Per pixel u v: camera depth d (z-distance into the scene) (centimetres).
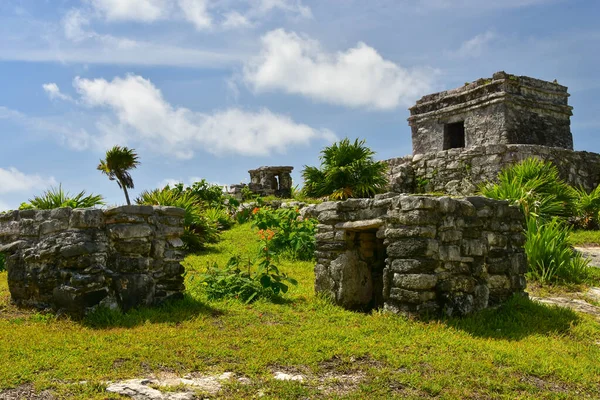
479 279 679
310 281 853
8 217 725
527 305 699
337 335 563
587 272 904
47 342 514
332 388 433
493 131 1670
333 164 1691
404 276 633
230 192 1855
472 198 690
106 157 1602
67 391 402
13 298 698
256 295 723
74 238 619
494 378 461
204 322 599
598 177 1636
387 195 706
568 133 1802
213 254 1105
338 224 736
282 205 1541
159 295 667
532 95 1723
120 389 407
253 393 412
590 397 443
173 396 399
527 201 1155
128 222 635
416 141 1911
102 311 606
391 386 441
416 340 553
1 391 403
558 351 548
